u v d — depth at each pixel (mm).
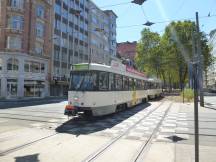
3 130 10695
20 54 38781
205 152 7488
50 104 26062
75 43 57062
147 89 28922
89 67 14109
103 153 7398
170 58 48156
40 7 43844
